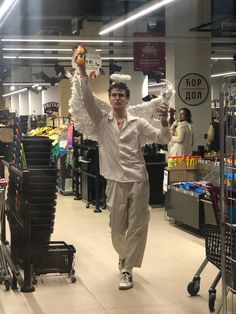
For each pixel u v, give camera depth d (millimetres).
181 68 9195
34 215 4168
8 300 3578
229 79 2568
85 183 7602
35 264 3945
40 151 4355
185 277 4059
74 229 5812
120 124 3834
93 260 4555
